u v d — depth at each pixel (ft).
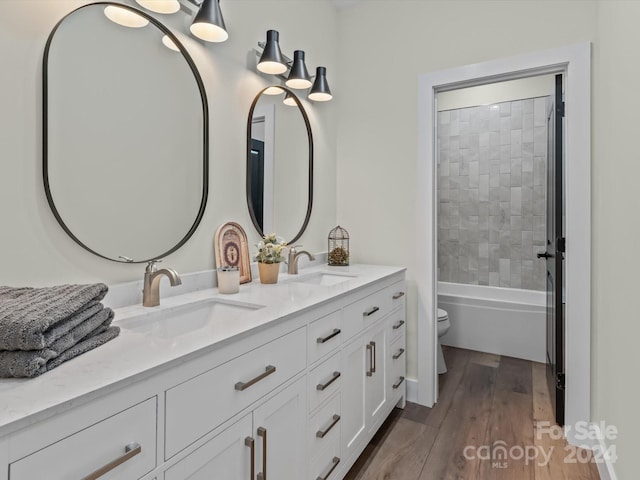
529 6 6.76
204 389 2.99
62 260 3.79
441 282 12.54
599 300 6.06
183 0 4.97
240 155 5.98
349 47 8.61
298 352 4.20
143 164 4.55
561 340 6.81
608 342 5.45
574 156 6.32
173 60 4.91
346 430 5.32
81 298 2.88
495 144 11.77
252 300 4.62
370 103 8.33
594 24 6.26
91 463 2.23
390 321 6.93
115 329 3.22
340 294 5.05
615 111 5.13
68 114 3.83
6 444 1.86
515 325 10.47
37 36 3.59
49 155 3.67
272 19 6.62
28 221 3.53
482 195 11.96
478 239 12.03
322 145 8.16
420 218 7.77
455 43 7.40
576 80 6.32
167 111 4.83
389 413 6.98
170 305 4.35
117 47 4.28
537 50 6.67
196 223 5.21
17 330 2.34
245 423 3.43
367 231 8.38
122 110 4.33
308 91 7.65
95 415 2.24
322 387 4.60
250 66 6.14
